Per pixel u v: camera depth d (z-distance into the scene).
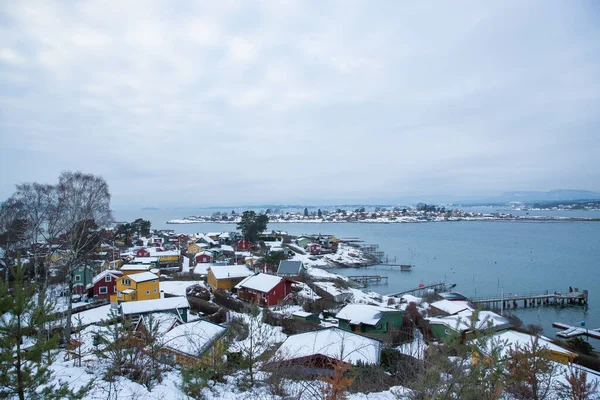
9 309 4.51
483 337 5.11
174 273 42.41
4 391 4.57
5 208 23.30
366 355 11.88
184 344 10.95
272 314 23.19
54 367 7.25
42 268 27.06
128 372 7.09
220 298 30.23
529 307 35.09
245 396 6.80
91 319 19.23
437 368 4.89
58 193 20.22
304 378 7.87
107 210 21.84
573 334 26.09
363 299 34.03
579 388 7.20
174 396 6.28
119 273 31.36
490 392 4.86
